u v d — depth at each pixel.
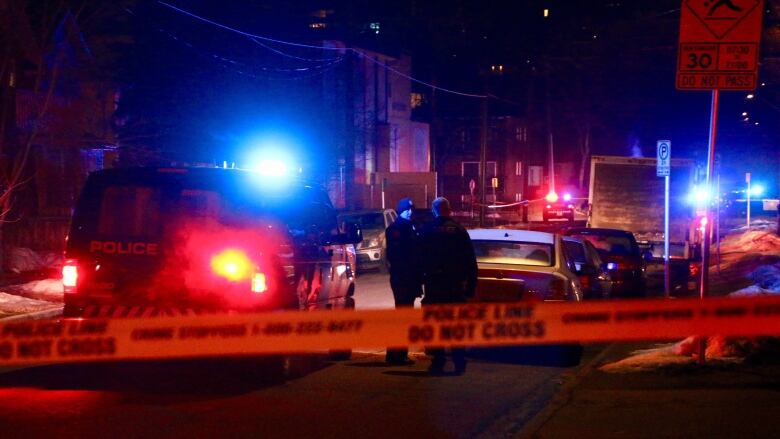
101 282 33.66
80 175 96.88
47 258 84.12
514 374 38.28
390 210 99.06
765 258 96.50
